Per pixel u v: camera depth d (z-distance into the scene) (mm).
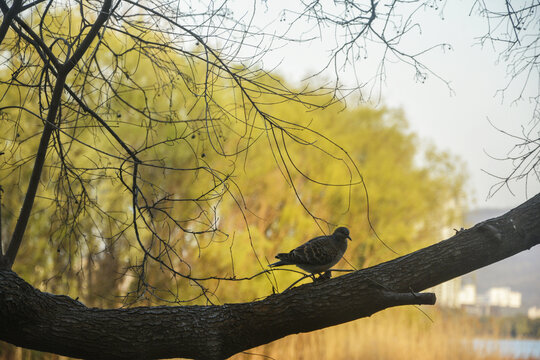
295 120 21297
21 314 4516
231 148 17359
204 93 5238
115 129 13695
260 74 5332
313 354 21750
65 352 4641
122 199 12250
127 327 4656
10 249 5023
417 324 24375
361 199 24969
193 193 14883
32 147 12922
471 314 26875
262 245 19125
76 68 5867
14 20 5613
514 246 4699
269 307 4766
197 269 16656
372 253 26109
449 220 29125
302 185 23000
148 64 13281
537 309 37031
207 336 4730
